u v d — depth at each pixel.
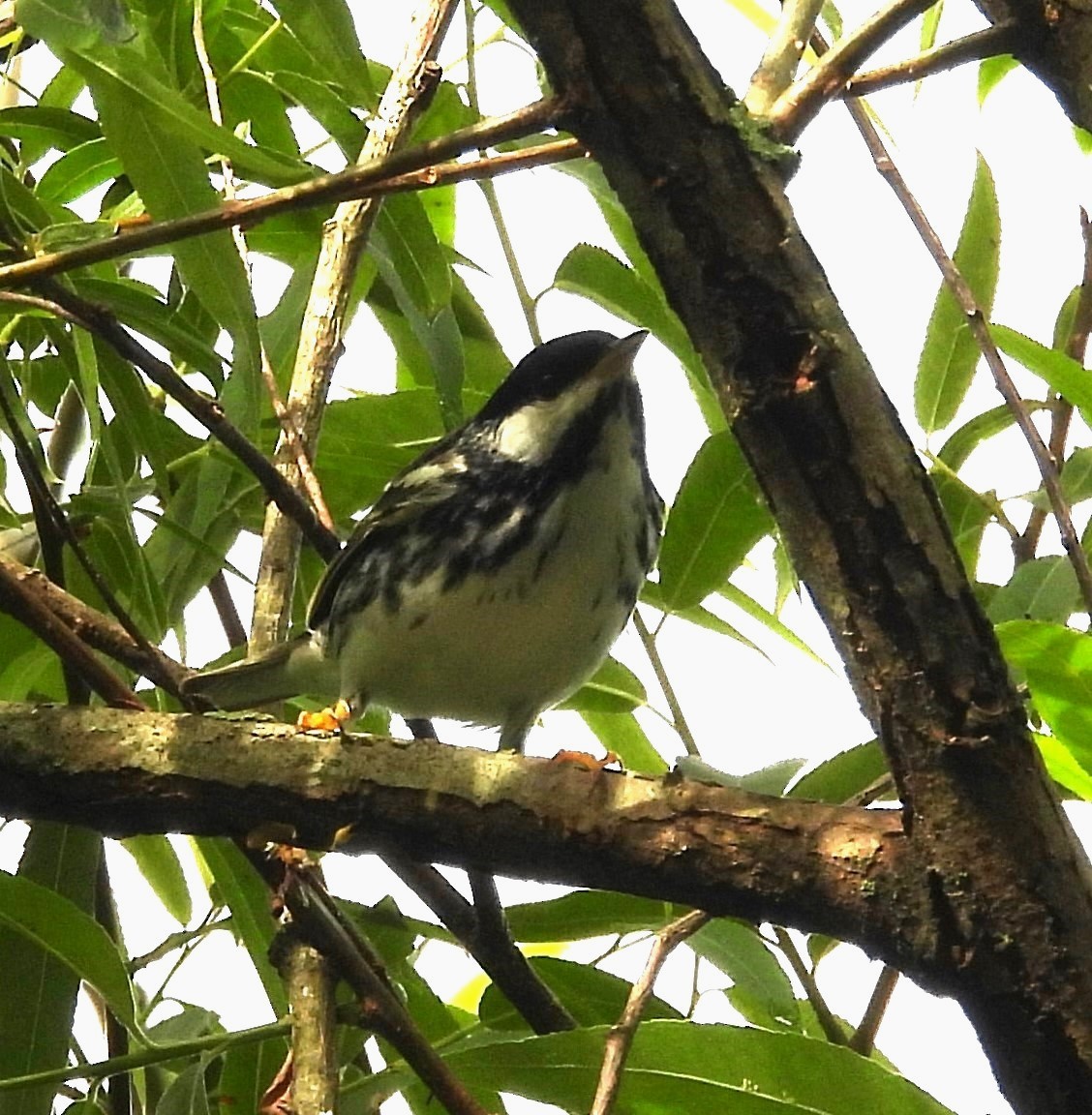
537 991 6.50
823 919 4.53
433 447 8.07
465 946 6.57
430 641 7.71
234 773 4.97
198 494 7.38
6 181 6.59
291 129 8.06
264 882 5.95
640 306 7.85
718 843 4.64
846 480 4.18
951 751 4.18
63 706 5.14
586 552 7.62
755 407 4.20
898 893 4.38
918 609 4.19
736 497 7.20
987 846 4.21
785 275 4.16
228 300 6.00
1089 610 4.96
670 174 4.17
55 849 6.73
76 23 4.82
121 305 6.64
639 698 7.88
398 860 6.04
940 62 4.86
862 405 4.17
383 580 7.73
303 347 7.53
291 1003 5.83
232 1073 7.00
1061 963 4.18
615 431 7.68
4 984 6.23
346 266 7.58
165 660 6.48
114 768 4.98
